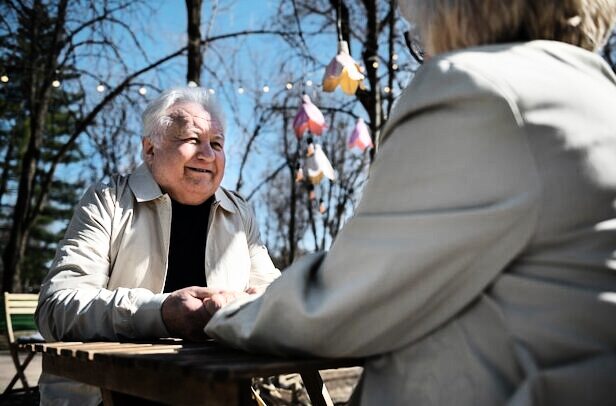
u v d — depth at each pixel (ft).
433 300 2.76
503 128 2.73
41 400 5.97
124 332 4.97
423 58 3.67
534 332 2.60
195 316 4.68
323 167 16.88
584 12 3.31
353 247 2.92
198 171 6.88
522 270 2.71
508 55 2.99
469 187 2.74
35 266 84.64
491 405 2.59
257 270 7.64
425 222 2.75
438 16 3.36
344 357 3.01
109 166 33.27
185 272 6.99
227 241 7.25
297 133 15.23
